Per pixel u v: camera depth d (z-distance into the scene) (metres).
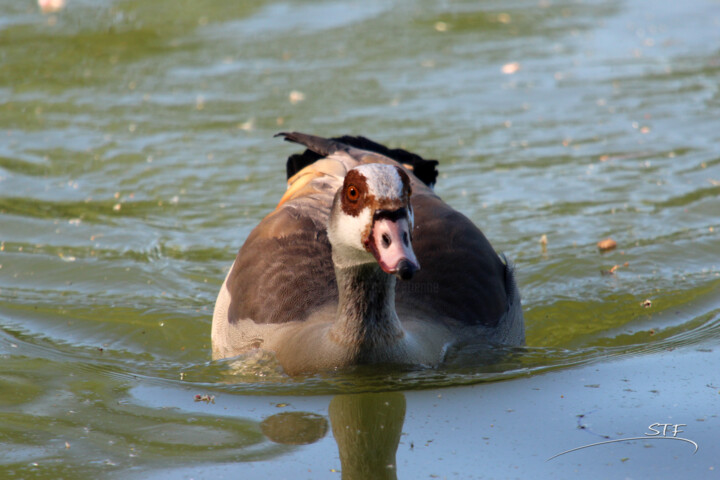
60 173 14.45
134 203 13.50
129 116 16.67
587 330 10.07
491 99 17.27
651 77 18.33
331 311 8.91
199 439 7.27
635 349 9.25
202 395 8.22
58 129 16.08
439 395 8.03
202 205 13.43
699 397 7.81
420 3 24.09
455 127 15.98
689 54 19.67
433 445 7.09
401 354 8.37
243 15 22.86
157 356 9.60
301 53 20.00
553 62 19.39
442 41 20.88
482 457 6.88
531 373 8.54
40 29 21.64
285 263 9.36
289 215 9.84
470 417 7.57
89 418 7.70
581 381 8.30
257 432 7.39
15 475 6.65
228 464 6.84
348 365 8.34
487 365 8.75
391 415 7.65
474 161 14.66
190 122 16.34
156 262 11.91
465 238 9.73
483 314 9.32
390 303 8.28
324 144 11.02
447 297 9.25
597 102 17.12
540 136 15.65
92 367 9.07
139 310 10.72
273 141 15.47
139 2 23.73
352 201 7.77
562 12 23.36
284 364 8.66
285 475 6.66
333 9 23.47
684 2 24.11
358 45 20.47
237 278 9.63
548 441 7.09
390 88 17.77
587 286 11.13
